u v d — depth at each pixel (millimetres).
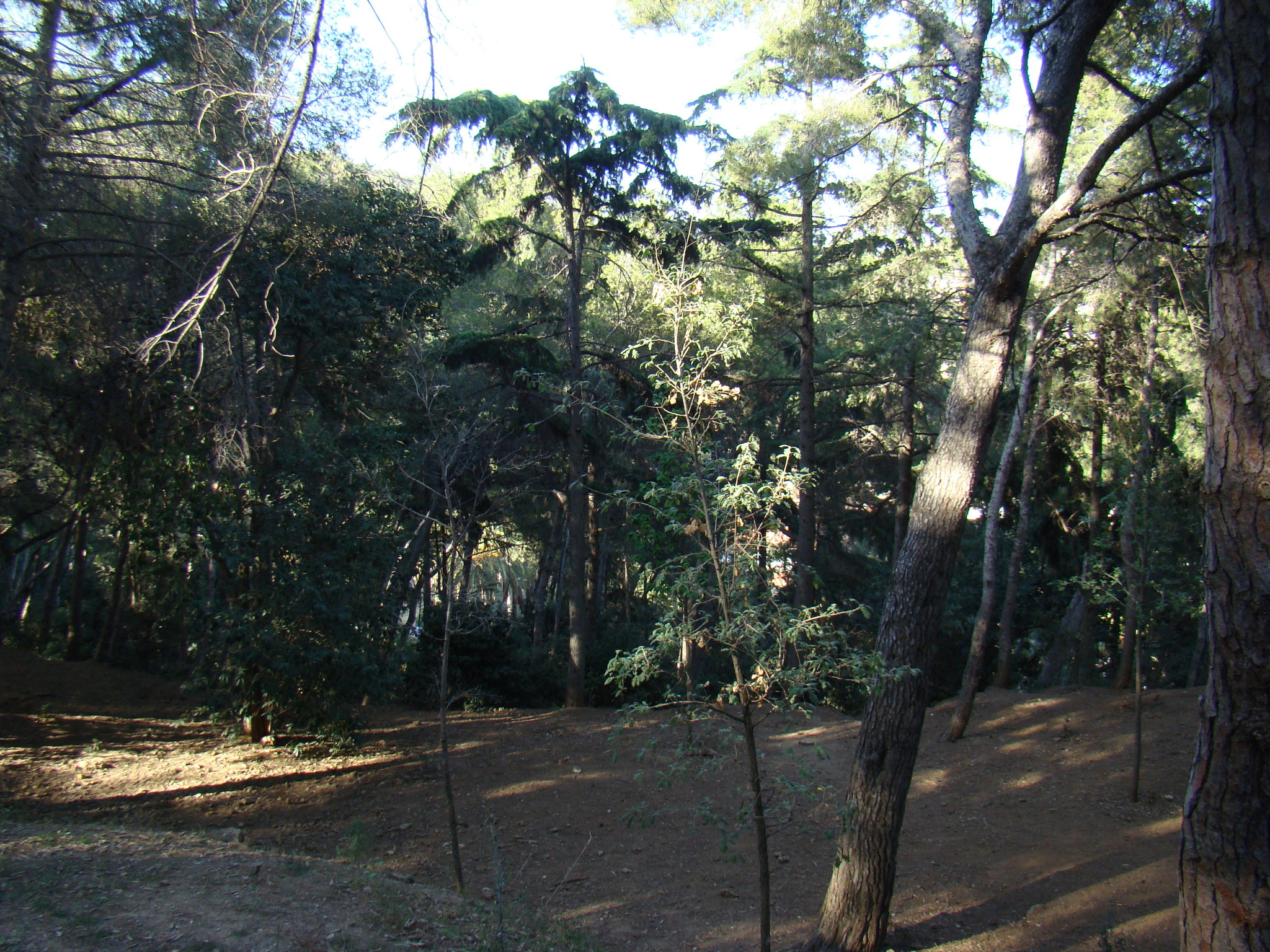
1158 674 23016
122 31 11781
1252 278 3570
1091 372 16953
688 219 8086
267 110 9562
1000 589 24234
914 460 26812
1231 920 3438
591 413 19812
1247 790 3451
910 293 17672
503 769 13680
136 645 23906
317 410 19000
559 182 18281
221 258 12812
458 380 20672
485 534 22781
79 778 11844
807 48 10742
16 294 11242
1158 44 8852
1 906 5180
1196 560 14578
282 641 12719
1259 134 3596
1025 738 14164
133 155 12758
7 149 10562
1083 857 9523
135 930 5148
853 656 5426
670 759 13859
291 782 12562
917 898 8711
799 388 19375
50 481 20281
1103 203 6293
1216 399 3666
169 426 14578
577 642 18875
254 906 5910
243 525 12695
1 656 17688
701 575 5402
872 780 6828
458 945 6117
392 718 17859
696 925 8047
